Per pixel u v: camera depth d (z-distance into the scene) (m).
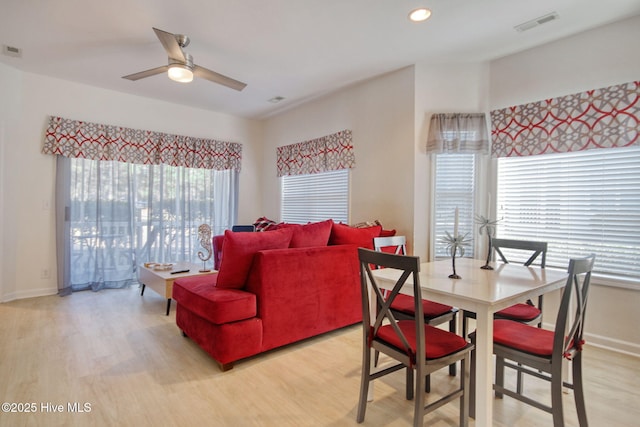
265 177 5.90
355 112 4.23
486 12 2.61
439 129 3.49
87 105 4.27
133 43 3.16
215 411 1.84
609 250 2.77
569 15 2.64
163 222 4.85
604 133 2.72
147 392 2.02
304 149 4.96
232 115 5.59
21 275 3.90
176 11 2.62
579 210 2.93
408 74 3.63
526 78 3.22
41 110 3.96
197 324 2.50
